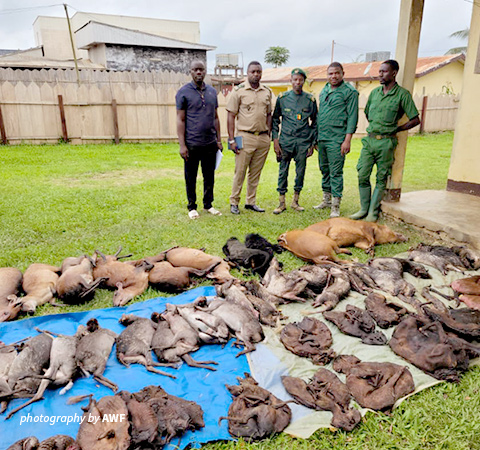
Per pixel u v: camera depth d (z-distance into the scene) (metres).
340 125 6.28
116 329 3.68
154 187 8.52
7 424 2.66
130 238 5.64
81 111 13.99
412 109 5.81
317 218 6.63
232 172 10.55
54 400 2.87
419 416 2.73
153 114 14.86
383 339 3.52
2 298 3.92
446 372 3.08
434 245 5.36
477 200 6.90
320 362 3.26
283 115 6.66
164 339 3.31
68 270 4.21
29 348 3.03
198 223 6.29
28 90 13.26
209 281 4.54
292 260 5.06
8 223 6.07
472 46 6.98
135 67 24.92
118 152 12.84
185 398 2.90
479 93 6.99
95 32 23.33
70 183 8.80
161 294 4.33
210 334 3.45
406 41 5.81
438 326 3.41
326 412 2.77
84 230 5.95
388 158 6.12
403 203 6.68
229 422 2.65
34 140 13.74
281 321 3.81
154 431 2.42
